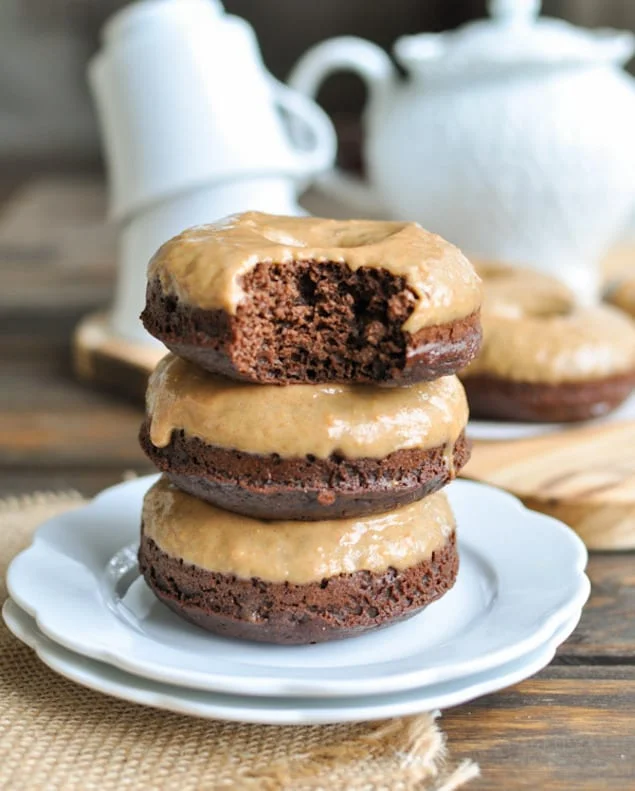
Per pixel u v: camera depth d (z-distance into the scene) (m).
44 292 0.85
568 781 0.38
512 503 0.48
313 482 0.42
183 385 0.43
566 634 0.42
